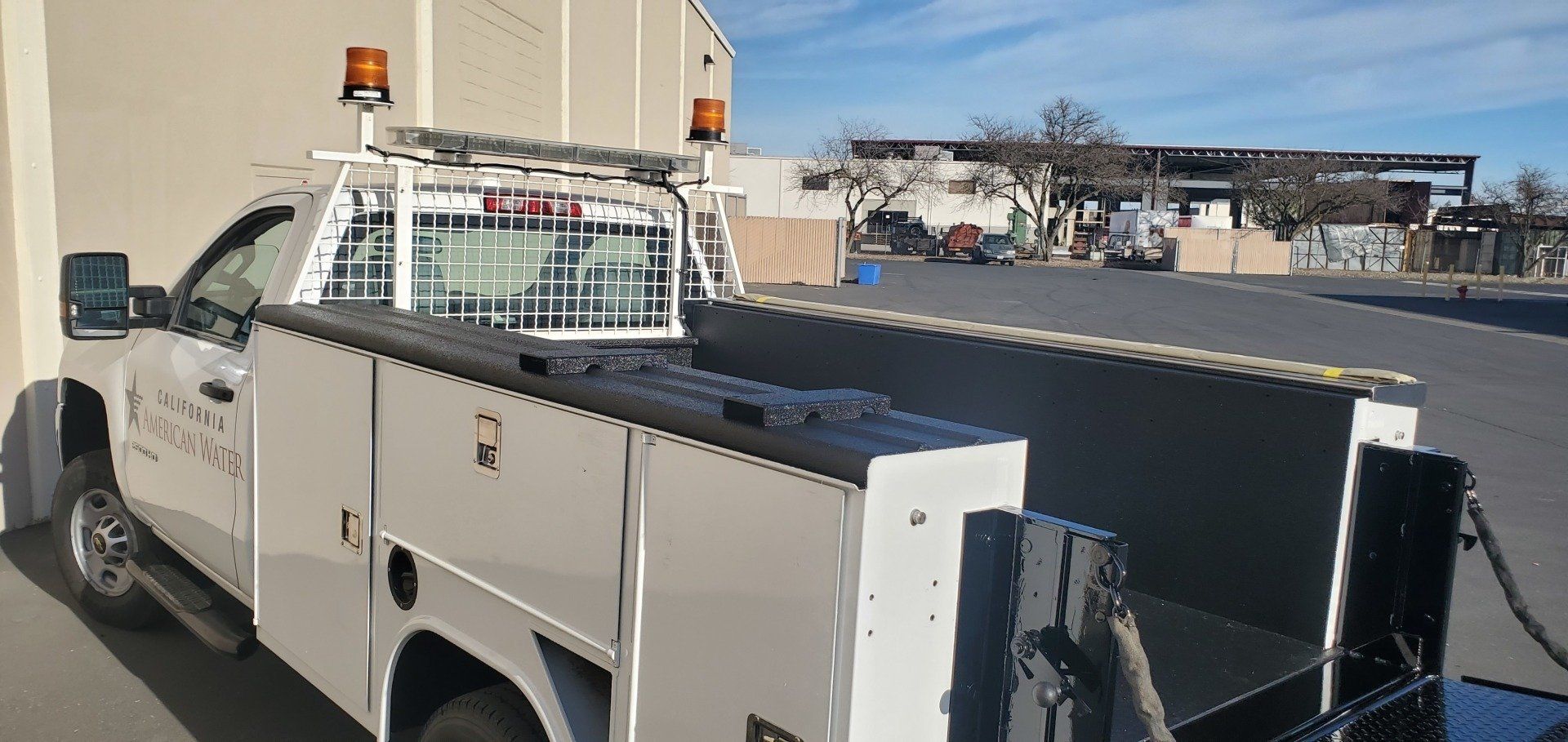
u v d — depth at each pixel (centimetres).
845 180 6475
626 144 1272
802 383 381
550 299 402
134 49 678
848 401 190
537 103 1095
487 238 384
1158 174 6900
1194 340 2088
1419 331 2378
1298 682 227
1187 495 272
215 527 361
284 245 350
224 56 741
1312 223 6297
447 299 377
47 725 400
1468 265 5919
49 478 641
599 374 223
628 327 426
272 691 439
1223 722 209
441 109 948
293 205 367
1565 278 5681
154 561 433
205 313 402
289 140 799
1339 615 246
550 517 218
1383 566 246
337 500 288
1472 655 512
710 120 421
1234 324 2445
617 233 418
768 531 171
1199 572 271
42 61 616
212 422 359
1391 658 248
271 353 317
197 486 374
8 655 461
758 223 3575
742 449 175
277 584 320
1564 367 1788
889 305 2698
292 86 798
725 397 200
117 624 482
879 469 157
